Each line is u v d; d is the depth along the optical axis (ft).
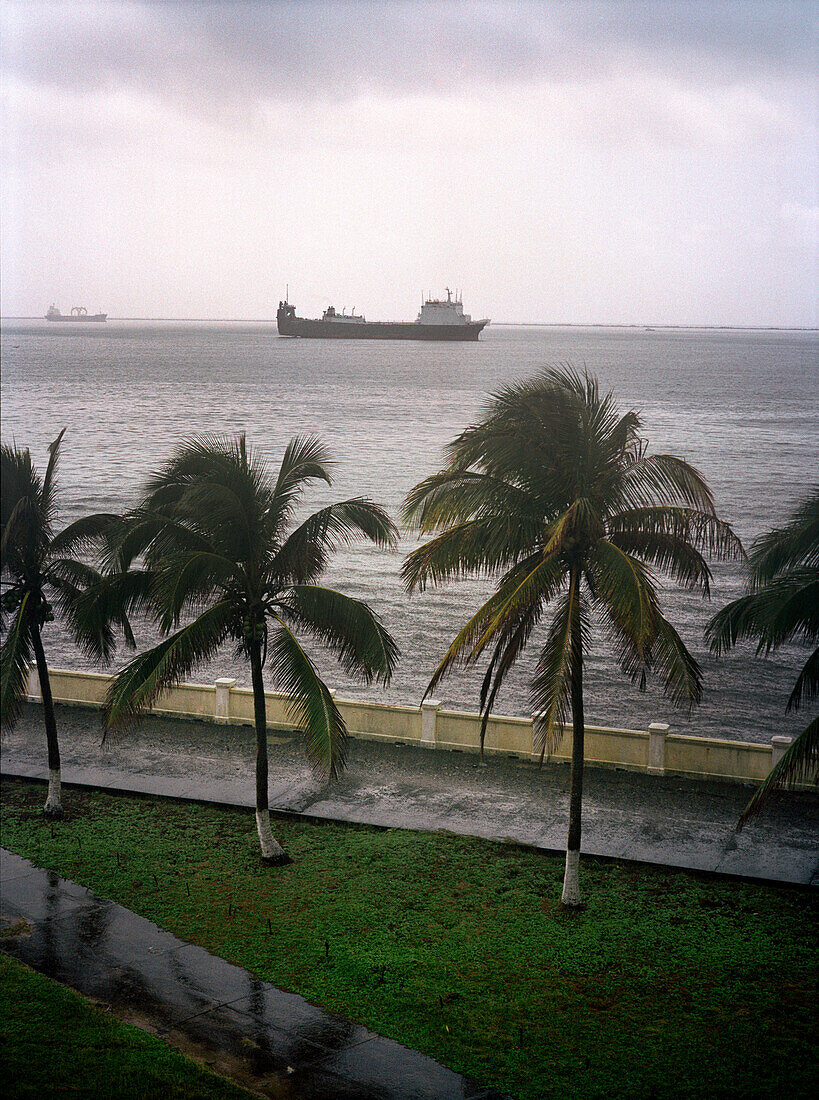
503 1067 40.88
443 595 182.91
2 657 69.05
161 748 81.46
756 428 412.57
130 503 242.78
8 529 67.67
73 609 72.02
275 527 62.08
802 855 60.08
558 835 63.72
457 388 602.85
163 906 55.42
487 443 54.49
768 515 242.58
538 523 55.11
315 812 68.13
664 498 54.95
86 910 55.11
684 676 52.08
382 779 73.97
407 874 58.75
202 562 57.16
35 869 60.44
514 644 55.16
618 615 50.06
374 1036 43.11
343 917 53.78
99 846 63.67
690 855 60.34
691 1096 38.93
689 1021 43.93
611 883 57.31
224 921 53.62
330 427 427.33
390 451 363.35
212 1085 39.19
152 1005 45.57
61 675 93.50
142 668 58.59
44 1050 41.52
